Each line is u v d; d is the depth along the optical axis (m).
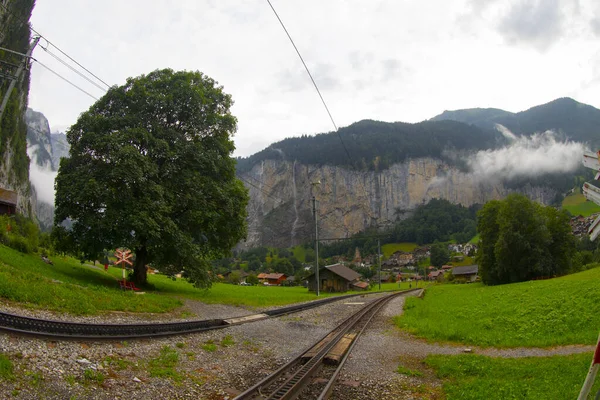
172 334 13.27
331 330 18.41
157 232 23.50
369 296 46.59
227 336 14.71
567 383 8.85
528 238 59.12
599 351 4.63
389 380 10.49
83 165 24.78
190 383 9.22
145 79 28.17
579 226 141.12
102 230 23.08
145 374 9.20
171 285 33.69
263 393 8.66
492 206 66.75
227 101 31.34
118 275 35.03
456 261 166.00
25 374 7.39
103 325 11.76
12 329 9.09
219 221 28.80
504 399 8.28
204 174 27.95
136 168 22.91
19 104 119.19
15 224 30.11
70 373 8.13
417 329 18.64
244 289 47.59
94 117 25.44
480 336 16.69
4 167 106.88
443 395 9.28
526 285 37.41
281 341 15.25
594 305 18.77
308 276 74.56
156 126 26.38
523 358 12.67
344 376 10.58
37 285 14.83
